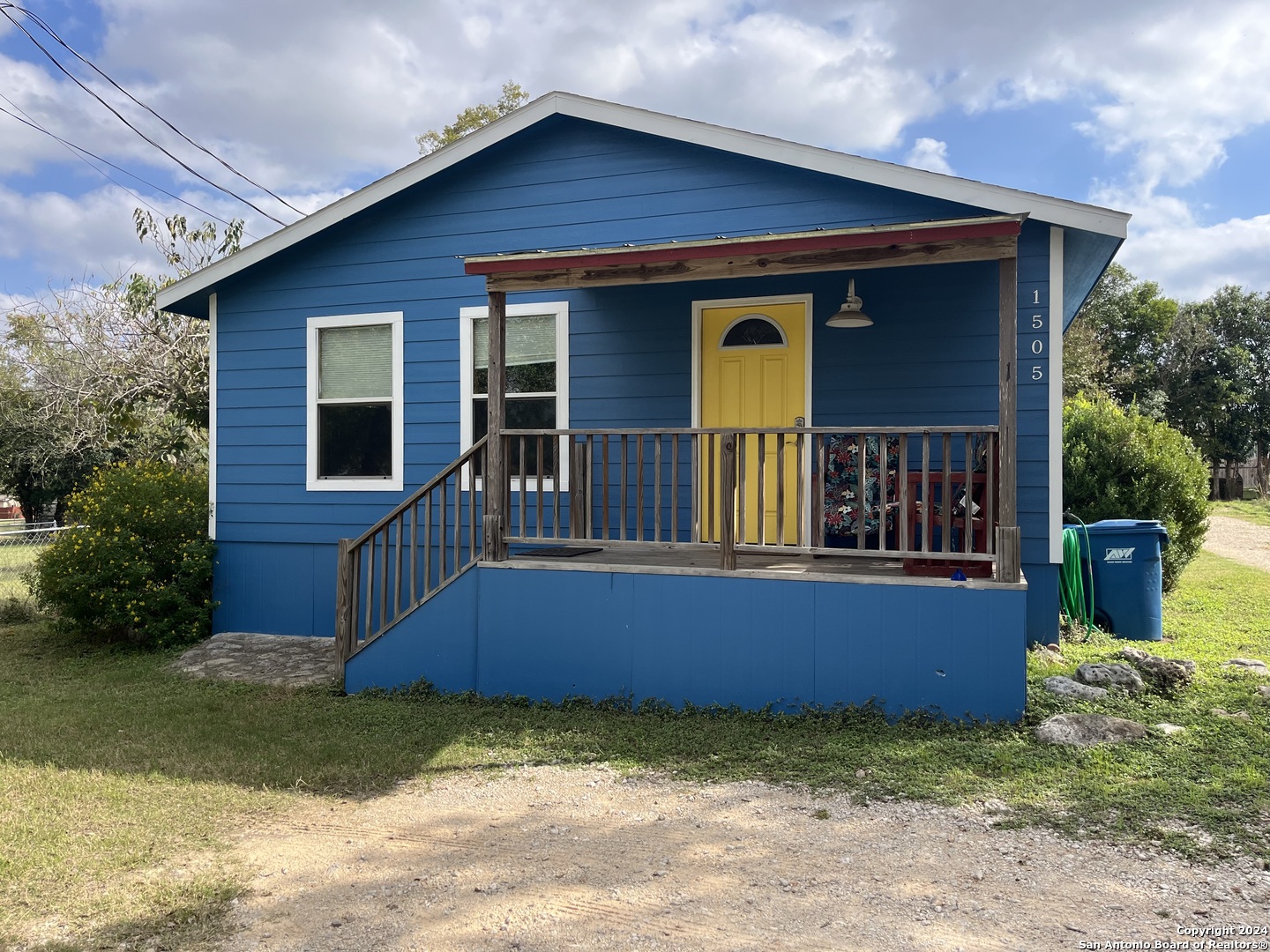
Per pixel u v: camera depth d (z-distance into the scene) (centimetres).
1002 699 590
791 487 820
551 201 880
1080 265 844
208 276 955
